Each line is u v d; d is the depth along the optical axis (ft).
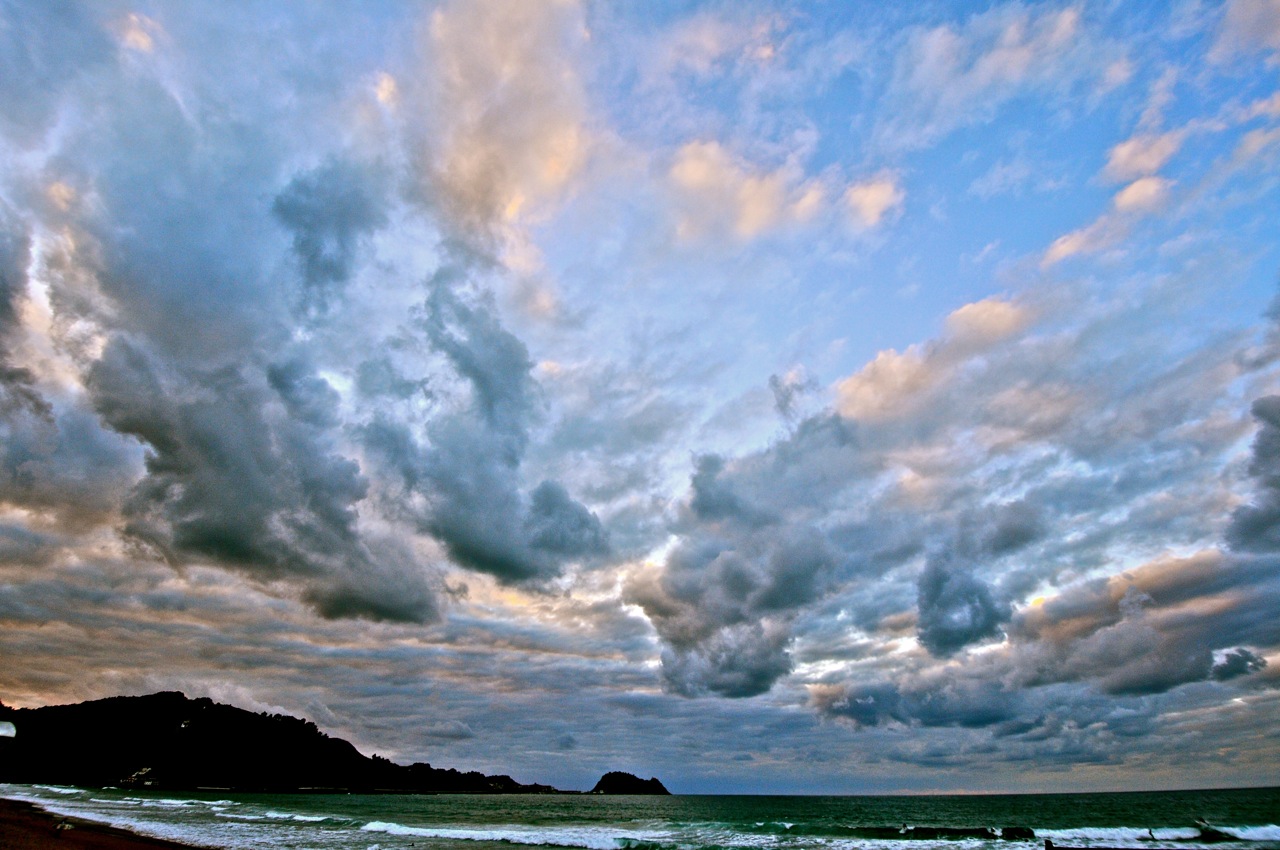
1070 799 461.37
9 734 183.11
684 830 207.41
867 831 195.72
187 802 323.37
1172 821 222.89
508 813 323.57
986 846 151.33
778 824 239.30
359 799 506.48
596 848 145.48
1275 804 287.07
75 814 200.44
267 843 137.08
